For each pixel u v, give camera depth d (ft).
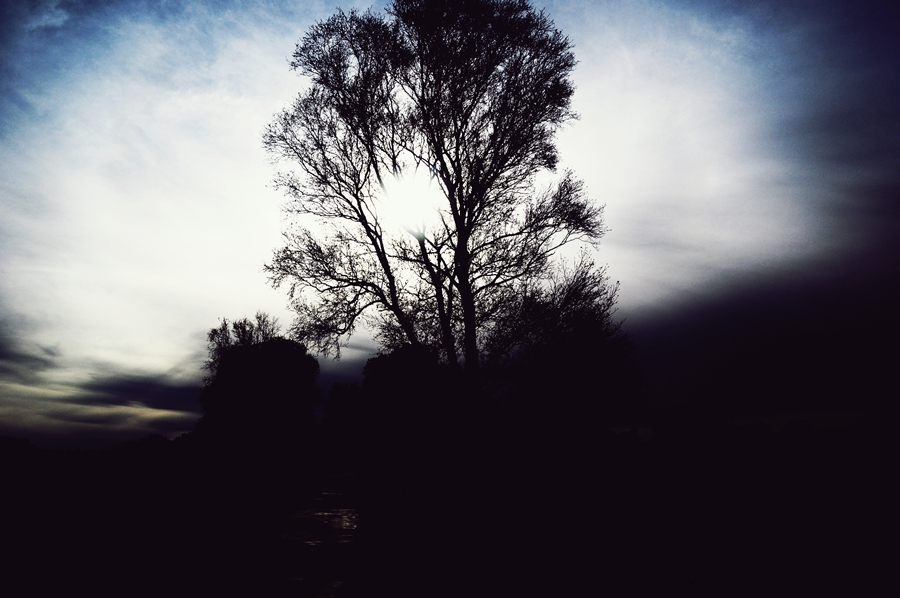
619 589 21.80
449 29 53.57
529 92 54.85
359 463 68.74
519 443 44.52
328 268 54.49
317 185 58.34
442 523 33.86
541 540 29.12
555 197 53.47
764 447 37.76
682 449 41.34
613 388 45.73
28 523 31.89
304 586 22.97
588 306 46.42
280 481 57.41
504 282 50.19
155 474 50.85
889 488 28.78
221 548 29.09
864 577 20.77
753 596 20.06
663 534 28.58
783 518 27.84
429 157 56.39
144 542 29.78
